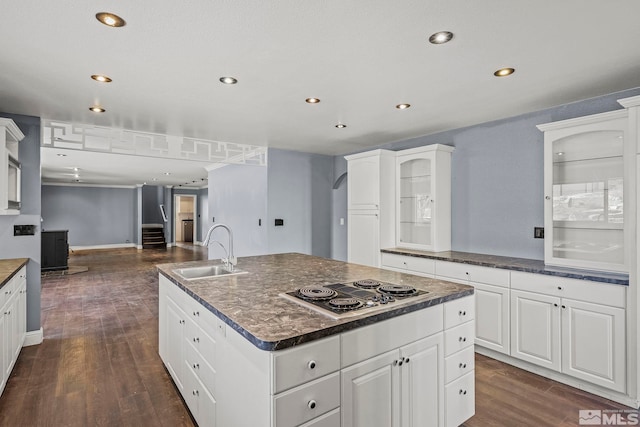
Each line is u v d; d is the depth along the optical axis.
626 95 2.64
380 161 4.15
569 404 2.29
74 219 11.08
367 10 1.60
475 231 3.66
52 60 2.09
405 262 3.79
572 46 1.95
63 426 2.05
